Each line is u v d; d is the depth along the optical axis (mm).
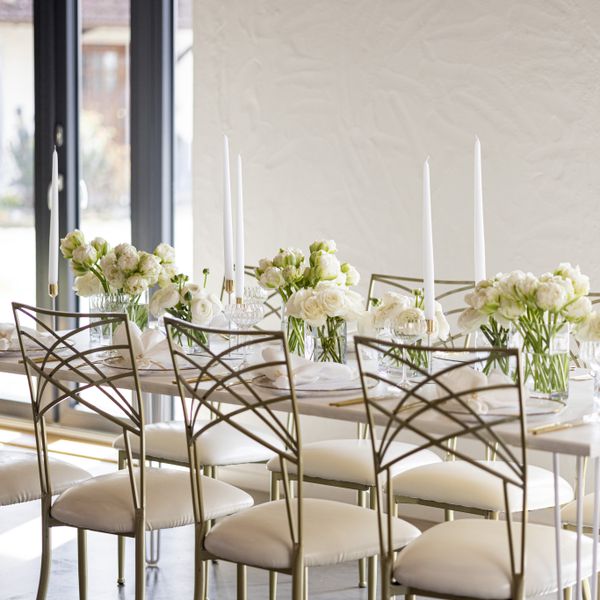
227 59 4758
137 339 2869
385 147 4359
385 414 2213
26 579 3648
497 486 2891
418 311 2625
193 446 2516
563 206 3955
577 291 2414
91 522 2711
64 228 5609
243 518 2518
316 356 2846
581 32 3875
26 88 5754
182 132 5305
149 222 5363
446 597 2209
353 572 3764
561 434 2139
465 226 4172
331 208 4523
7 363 3031
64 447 5465
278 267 2967
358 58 4406
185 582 3643
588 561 2342
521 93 4016
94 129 5531
